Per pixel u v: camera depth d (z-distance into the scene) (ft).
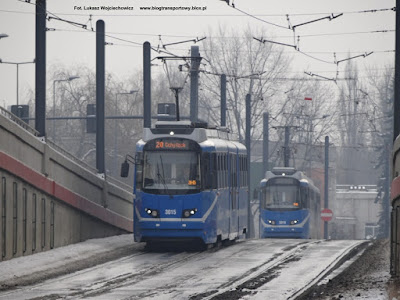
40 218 270.67
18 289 187.62
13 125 248.11
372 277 204.54
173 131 278.87
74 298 170.09
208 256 263.90
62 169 289.94
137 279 204.95
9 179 246.68
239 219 330.34
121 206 360.48
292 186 464.65
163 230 274.57
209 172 278.05
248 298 169.17
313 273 215.72
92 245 293.84
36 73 283.59
